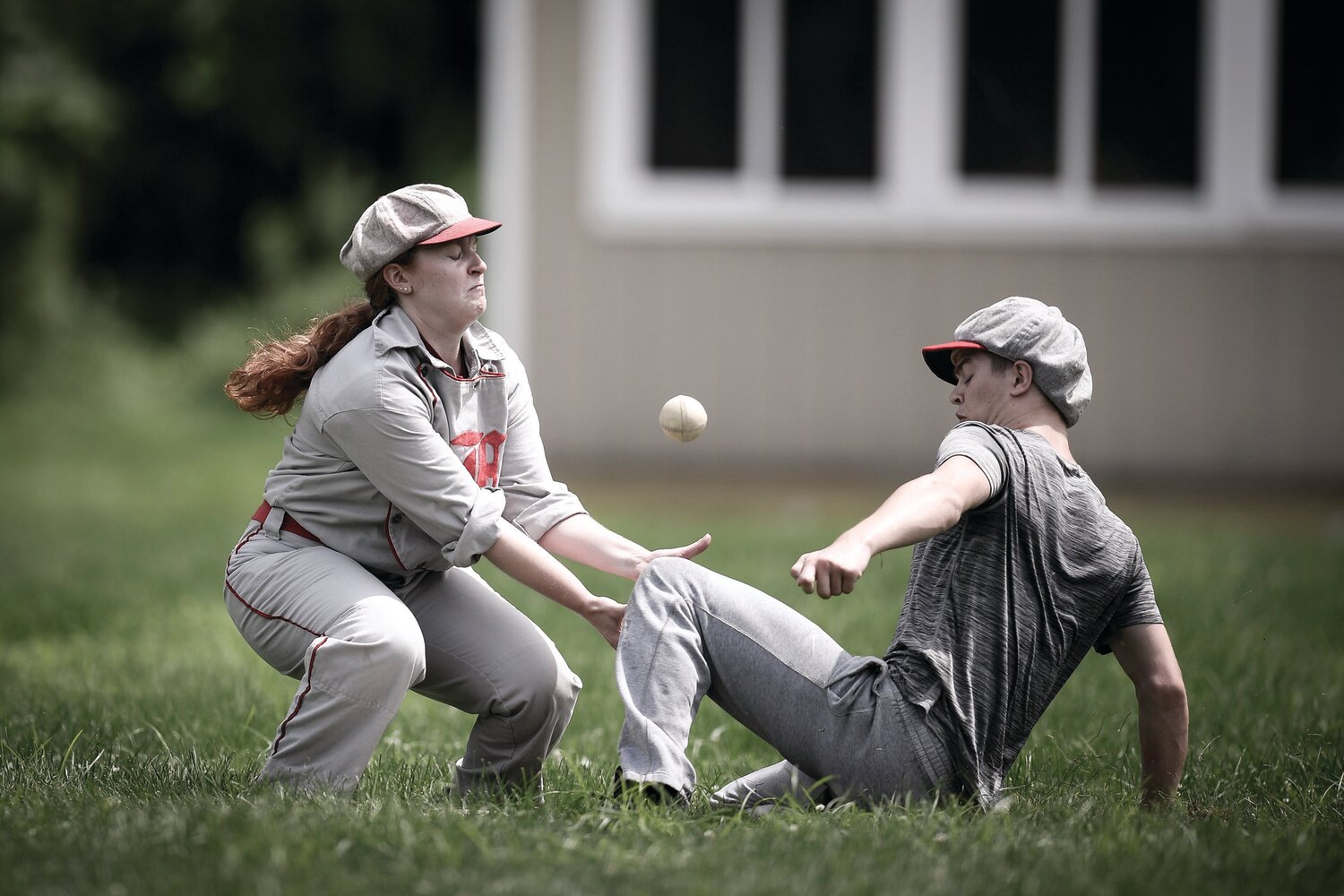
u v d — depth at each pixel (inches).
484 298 571.2
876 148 1737.2
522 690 580.4
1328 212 1686.8
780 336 1745.8
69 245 3444.9
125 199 3597.4
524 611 1048.2
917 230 1727.4
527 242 1752.0
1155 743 545.0
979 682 513.3
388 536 576.7
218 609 1144.8
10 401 3083.2
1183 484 1707.7
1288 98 1690.5
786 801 542.9
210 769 625.6
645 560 582.6
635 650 520.4
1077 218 1712.6
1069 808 545.0
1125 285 1712.6
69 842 485.1
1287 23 1686.8
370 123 3604.8
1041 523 511.8
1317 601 1027.3
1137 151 1711.4
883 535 476.4
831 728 517.7
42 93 3344.0
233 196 3639.3
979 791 516.1
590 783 594.2
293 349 573.3
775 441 1750.7
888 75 1728.6
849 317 1740.9
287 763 553.3
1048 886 446.9
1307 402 1694.1
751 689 523.2
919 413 1734.7
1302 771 632.4
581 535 593.0
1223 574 1128.2
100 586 1250.0
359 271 568.4
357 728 551.2
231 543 1508.4
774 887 440.1
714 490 1657.2
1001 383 534.3
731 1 1737.2
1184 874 463.5
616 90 1731.1
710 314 1748.3
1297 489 1683.1
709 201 1747.0
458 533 554.6
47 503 2010.3
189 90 3476.9
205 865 458.9
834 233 1733.5
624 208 1742.1
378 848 473.4
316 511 576.1
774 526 1418.6
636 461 1756.9
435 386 568.4
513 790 584.1
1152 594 541.6
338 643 545.6
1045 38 1713.8
